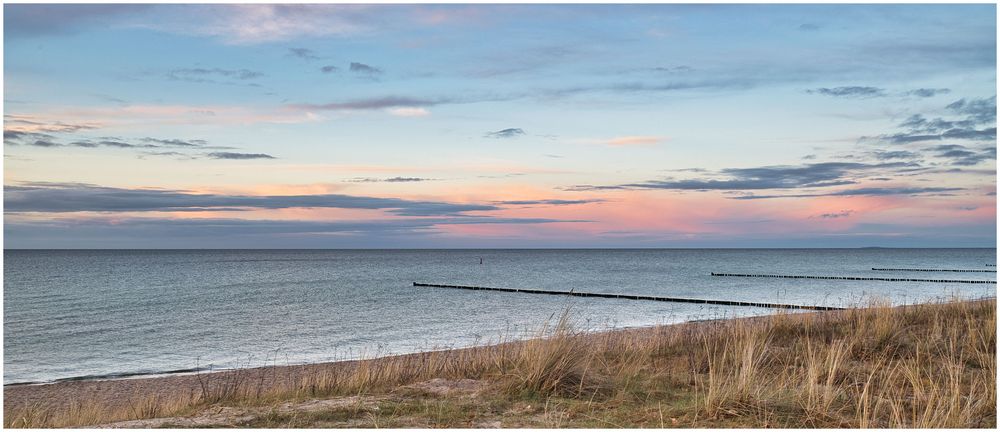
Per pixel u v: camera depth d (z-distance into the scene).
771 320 15.44
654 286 63.78
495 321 34.28
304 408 8.26
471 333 29.08
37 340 28.94
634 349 12.68
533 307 42.56
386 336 28.77
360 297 52.41
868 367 10.27
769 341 12.62
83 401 15.16
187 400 11.05
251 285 68.00
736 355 10.41
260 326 33.41
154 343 27.80
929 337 12.23
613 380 9.50
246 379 16.69
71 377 20.03
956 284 65.25
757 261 149.00
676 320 33.25
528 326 30.91
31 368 22.03
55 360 23.64
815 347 11.39
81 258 196.38
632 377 9.84
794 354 11.50
